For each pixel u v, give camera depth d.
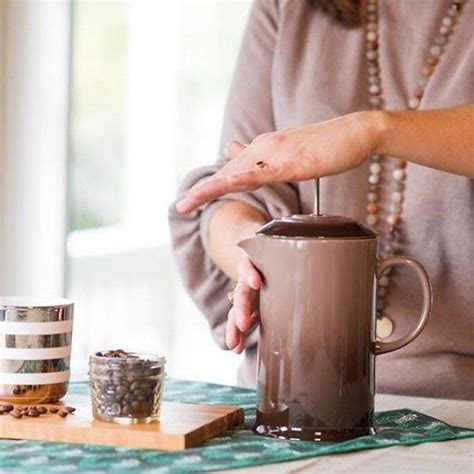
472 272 1.90
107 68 6.12
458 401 1.83
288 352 1.50
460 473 1.35
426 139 1.65
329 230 1.49
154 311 5.78
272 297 1.51
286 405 1.50
